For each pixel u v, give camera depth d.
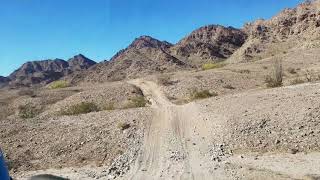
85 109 41.66
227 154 23.08
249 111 29.14
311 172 18.52
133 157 23.75
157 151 24.59
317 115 25.77
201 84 64.12
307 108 27.06
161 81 71.06
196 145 25.16
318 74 58.12
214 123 28.50
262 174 18.50
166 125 30.09
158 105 50.69
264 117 27.14
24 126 31.84
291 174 18.44
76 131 29.55
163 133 28.23
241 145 24.14
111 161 23.89
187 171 20.25
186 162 21.97
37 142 28.33
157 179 19.44
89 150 26.05
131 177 20.23
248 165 20.55
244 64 93.00
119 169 21.91
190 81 67.00
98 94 62.81
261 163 20.75
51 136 29.14
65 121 32.69
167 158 23.02
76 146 26.92
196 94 50.03
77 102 59.12
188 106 35.44
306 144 22.84
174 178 19.27
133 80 82.50
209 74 73.31
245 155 22.62
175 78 72.88
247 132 25.55
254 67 82.12
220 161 21.69
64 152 26.33
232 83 63.78
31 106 62.69
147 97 60.91
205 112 31.80
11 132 30.72
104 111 35.91
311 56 87.50
